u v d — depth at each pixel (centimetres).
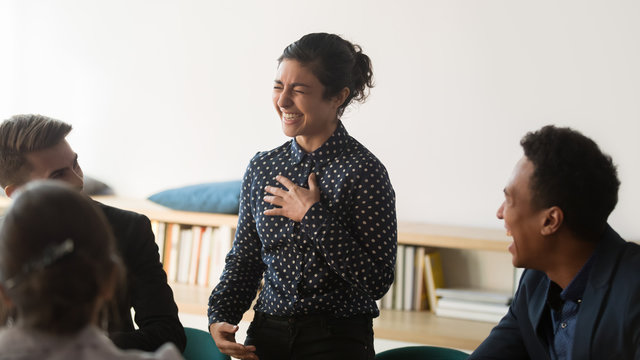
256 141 366
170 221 345
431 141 336
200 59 373
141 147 386
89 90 393
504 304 304
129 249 167
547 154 137
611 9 308
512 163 325
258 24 362
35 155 158
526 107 322
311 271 186
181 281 354
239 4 364
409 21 336
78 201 91
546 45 317
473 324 301
